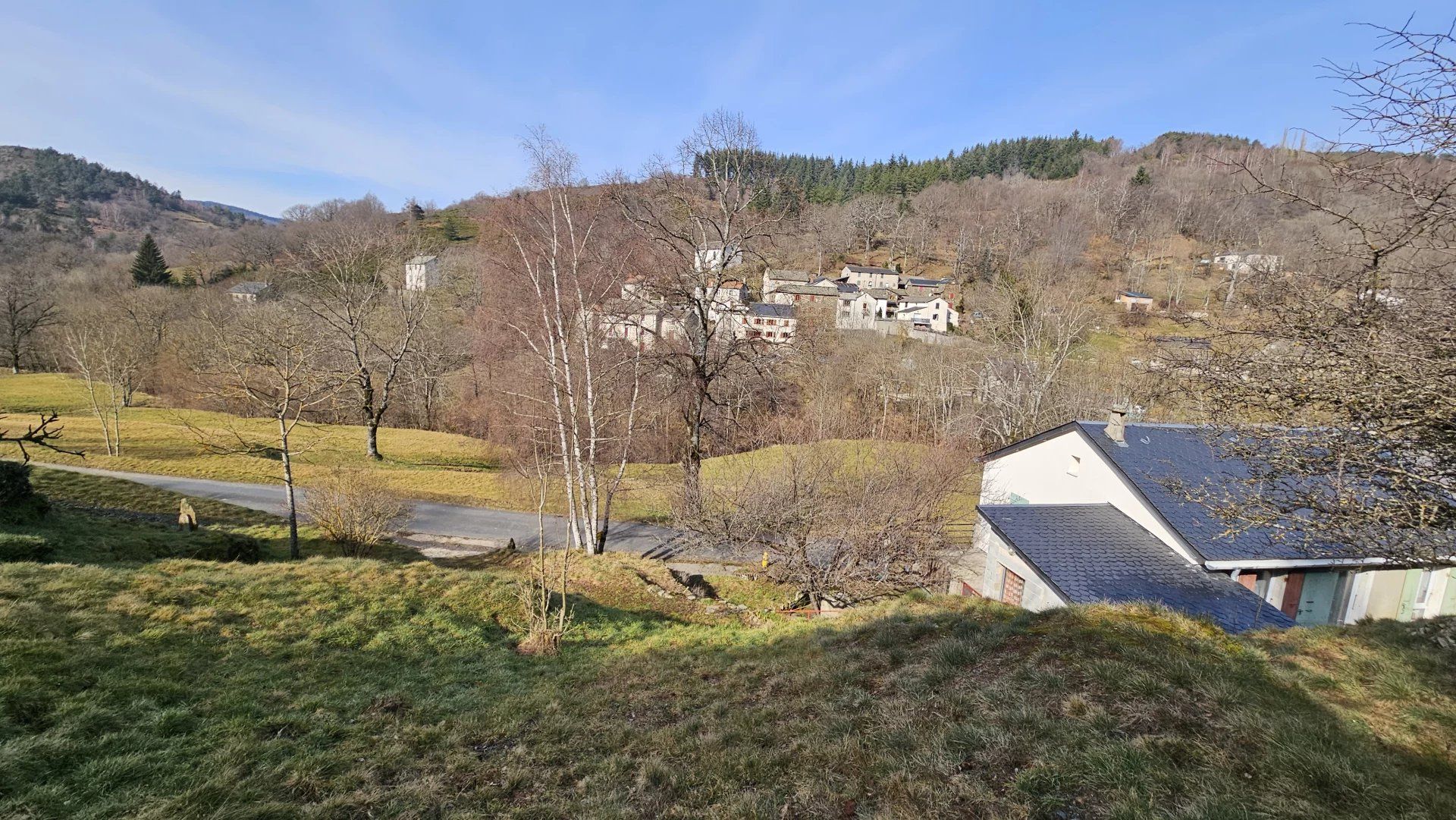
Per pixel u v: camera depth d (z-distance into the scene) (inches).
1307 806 161.2
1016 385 1389.0
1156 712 216.4
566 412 824.3
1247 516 274.8
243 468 1108.5
